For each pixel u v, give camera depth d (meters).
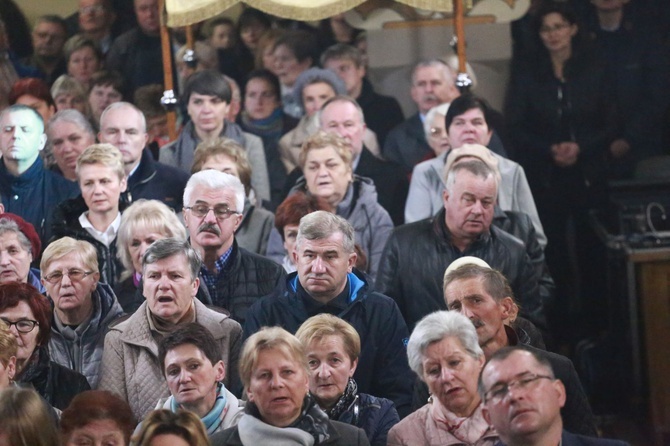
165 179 25.72
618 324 27.28
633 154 30.23
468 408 15.98
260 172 28.67
